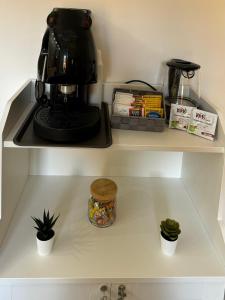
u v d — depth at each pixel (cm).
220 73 125
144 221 116
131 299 94
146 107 107
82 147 91
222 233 99
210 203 108
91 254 99
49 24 94
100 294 93
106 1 115
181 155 140
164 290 94
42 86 107
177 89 117
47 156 136
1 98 125
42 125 92
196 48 122
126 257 98
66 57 93
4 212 101
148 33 120
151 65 124
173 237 99
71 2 115
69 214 117
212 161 107
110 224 112
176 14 118
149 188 136
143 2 116
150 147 95
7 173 102
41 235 96
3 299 92
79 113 104
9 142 92
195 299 96
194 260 99
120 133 103
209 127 100
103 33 119
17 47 118
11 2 113
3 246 99
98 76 113
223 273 94
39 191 129
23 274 90
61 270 92
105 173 141
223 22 119
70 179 138
